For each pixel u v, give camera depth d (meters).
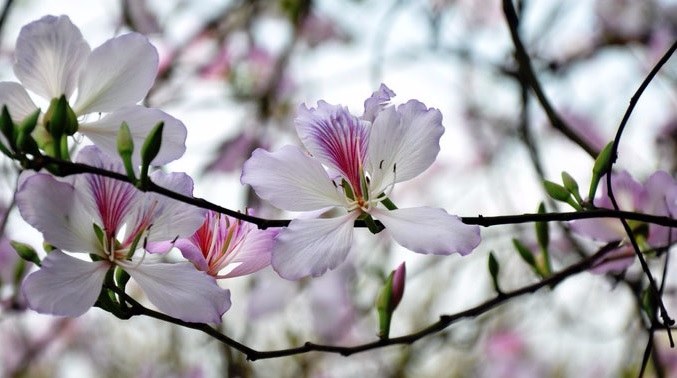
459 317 1.03
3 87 0.91
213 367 1.77
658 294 0.99
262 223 0.92
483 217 0.94
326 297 1.62
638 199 1.03
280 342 1.93
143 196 0.91
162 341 2.03
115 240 0.91
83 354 2.12
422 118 0.94
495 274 1.04
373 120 0.95
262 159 0.93
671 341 0.99
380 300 1.01
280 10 1.76
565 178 0.97
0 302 1.26
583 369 1.96
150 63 0.92
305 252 0.92
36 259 0.94
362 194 0.94
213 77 1.73
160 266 0.91
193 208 0.92
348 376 1.95
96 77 0.92
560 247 1.24
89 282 0.90
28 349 1.83
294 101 1.74
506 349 2.03
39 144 0.90
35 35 0.91
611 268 1.05
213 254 0.93
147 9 1.48
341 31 1.84
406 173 0.94
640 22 1.82
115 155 0.91
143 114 0.92
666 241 1.04
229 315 1.65
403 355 1.89
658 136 1.54
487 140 2.01
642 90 0.96
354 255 1.60
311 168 0.93
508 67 1.44
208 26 1.68
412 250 0.92
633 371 1.43
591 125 1.68
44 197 0.89
